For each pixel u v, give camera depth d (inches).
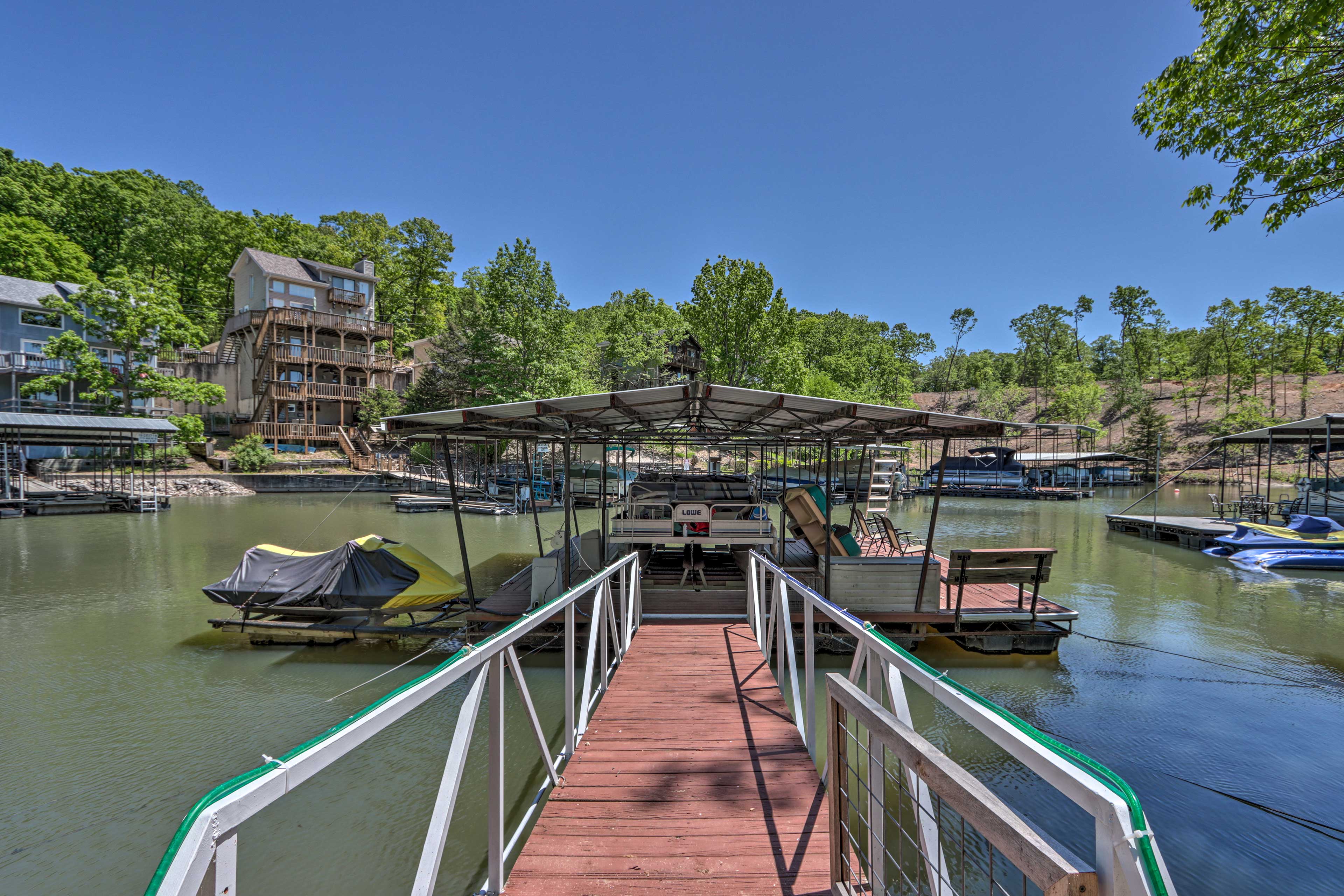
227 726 209.6
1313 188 214.8
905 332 3924.7
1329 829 154.0
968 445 1902.1
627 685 191.2
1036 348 3287.4
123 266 1136.8
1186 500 1168.2
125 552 542.6
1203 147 234.5
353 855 139.5
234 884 43.1
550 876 100.1
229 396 1480.1
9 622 328.8
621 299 2920.8
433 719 213.3
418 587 297.3
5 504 773.3
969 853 135.0
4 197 1435.8
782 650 187.5
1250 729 207.5
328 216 2236.7
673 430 343.3
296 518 791.7
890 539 403.9
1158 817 159.0
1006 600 300.8
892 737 62.6
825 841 109.7
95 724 210.7
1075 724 210.5
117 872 140.2
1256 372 1991.9
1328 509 636.7
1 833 152.9
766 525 315.0
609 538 316.5
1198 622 335.3
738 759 141.6
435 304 2094.0
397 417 234.7
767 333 1481.3
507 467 1138.7
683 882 98.0
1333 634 312.5
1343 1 182.9
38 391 1040.8
